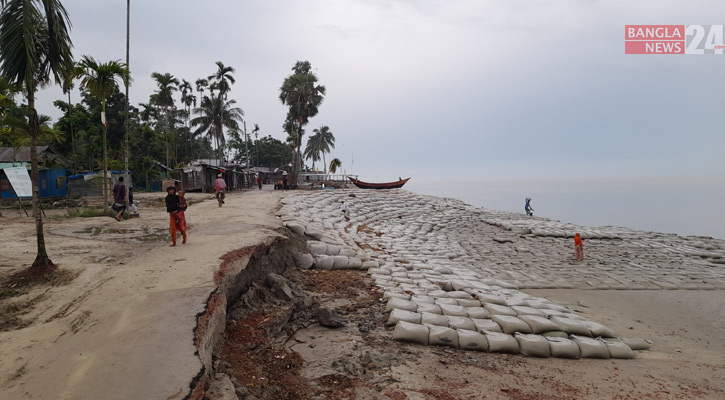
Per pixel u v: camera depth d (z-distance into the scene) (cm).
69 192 2633
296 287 920
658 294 1209
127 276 676
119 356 418
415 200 3359
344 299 920
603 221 6681
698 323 970
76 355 425
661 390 600
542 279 1331
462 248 1889
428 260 1440
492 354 687
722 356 772
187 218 1477
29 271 733
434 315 785
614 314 1016
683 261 1677
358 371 571
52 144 3097
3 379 385
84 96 3738
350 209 2569
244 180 4803
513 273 1399
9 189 2308
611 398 561
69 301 602
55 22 763
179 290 602
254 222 1323
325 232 1566
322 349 650
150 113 4794
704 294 1210
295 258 1165
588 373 643
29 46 708
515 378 595
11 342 469
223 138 5247
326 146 8906
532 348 695
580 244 1667
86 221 1441
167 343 445
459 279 1142
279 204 2070
